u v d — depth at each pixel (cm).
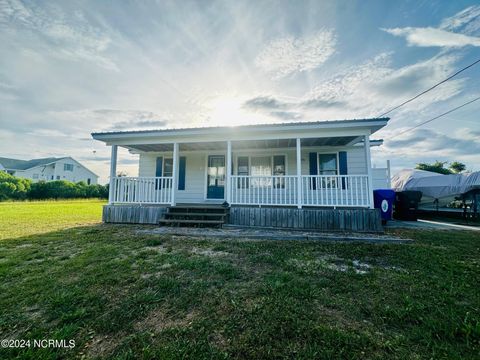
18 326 200
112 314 215
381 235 584
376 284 281
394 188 1573
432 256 404
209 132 738
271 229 668
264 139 736
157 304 234
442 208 1298
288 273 316
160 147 925
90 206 1688
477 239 554
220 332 187
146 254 409
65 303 235
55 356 162
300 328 190
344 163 894
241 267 346
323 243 507
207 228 684
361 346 169
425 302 236
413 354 162
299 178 691
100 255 407
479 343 173
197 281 291
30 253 421
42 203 2016
